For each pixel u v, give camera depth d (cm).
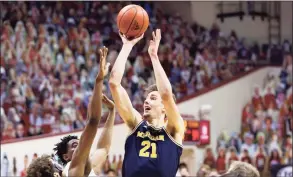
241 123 2023
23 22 1967
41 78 1752
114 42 2144
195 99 1869
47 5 2133
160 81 537
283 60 2339
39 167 459
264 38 2508
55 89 1734
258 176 533
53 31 1981
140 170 523
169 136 535
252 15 2491
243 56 2352
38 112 1630
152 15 2352
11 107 1617
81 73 1856
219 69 2216
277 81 2156
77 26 2133
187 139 1714
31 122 1612
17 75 1742
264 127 1955
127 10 557
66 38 2009
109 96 1806
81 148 473
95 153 557
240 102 2042
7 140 1467
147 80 1983
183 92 2034
